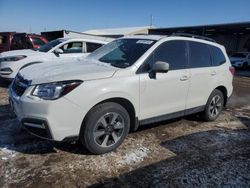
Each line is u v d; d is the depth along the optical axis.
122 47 4.80
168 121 5.73
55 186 3.16
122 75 3.99
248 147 4.57
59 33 17.67
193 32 32.84
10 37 13.71
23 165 3.57
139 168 3.66
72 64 4.34
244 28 27.41
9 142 4.24
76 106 3.55
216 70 5.63
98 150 3.89
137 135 4.82
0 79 9.73
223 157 4.14
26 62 8.54
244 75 18.80
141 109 4.29
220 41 34.59
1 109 6.01
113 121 3.95
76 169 3.54
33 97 3.51
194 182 3.40
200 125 5.63
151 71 4.31
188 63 5.03
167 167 3.73
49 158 3.79
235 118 6.35
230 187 3.33
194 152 4.26
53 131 3.47
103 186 3.21
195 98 5.25
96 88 3.69
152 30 34.75
